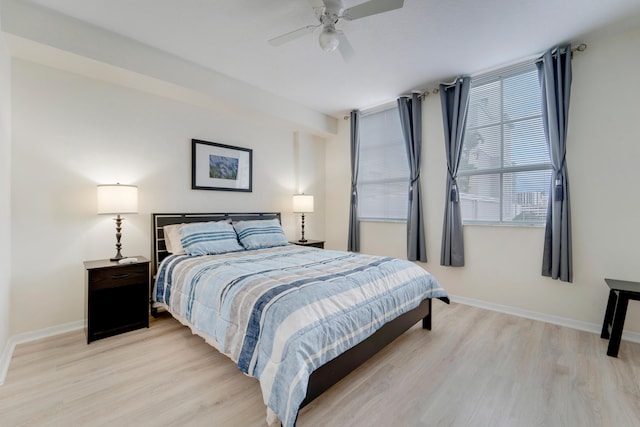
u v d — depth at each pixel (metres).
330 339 1.60
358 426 1.50
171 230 3.12
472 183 3.45
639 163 2.48
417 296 2.43
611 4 2.14
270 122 4.14
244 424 1.51
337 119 4.89
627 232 2.53
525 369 2.03
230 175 3.83
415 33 2.50
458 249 3.44
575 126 2.74
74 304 2.66
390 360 2.15
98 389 1.78
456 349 2.32
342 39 2.22
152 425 1.49
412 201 3.83
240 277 2.02
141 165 3.08
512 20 2.33
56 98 2.58
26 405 1.63
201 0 2.11
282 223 4.49
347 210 4.79
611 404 1.67
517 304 3.11
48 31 2.21
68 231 2.64
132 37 2.57
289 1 2.12
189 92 3.09
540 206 2.99
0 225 2.01
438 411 1.62
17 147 2.40
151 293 3.02
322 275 2.07
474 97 3.42
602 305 2.64
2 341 2.07
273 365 1.43
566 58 2.70
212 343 1.95
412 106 3.82
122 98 2.95
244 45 2.70
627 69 2.51
